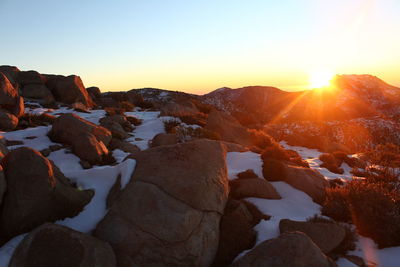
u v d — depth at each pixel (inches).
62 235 257.3
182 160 361.7
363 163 796.0
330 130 2047.2
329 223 349.4
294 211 423.2
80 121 612.7
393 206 374.6
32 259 238.2
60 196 307.9
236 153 629.6
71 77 1492.4
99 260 248.2
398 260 308.8
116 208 305.4
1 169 287.4
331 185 531.8
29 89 1333.7
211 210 322.7
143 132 879.7
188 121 979.3
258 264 266.7
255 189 458.6
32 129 671.1
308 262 259.8
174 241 275.4
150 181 324.5
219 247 313.4
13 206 277.9
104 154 568.7
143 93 4448.8
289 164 591.8
